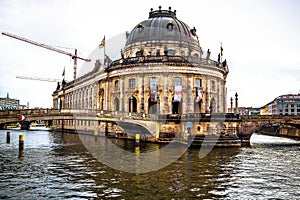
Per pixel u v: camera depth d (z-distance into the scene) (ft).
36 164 85.40
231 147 136.26
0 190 58.13
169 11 233.96
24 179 66.95
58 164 85.81
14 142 152.15
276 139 212.43
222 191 59.62
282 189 62.08
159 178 69.26
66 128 288.10
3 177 68.69
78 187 60.64
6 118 121.49
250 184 65.72
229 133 138.72
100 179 67.51
